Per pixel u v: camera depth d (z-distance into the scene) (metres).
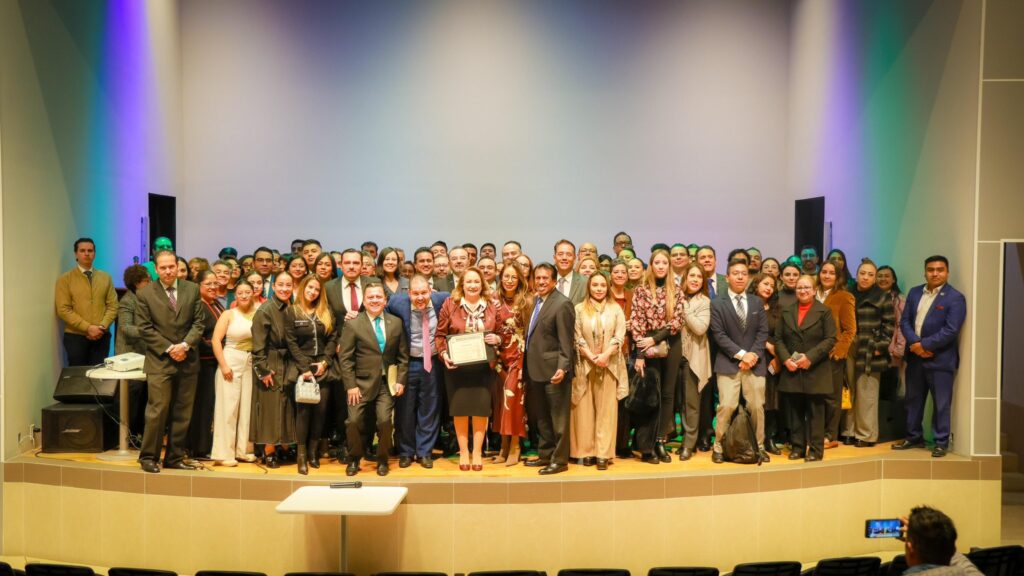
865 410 7.05
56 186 7.21
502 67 10.53
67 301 7.12
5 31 6.39
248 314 6.32
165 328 6.04
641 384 6.22
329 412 6.46
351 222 10.58
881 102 8.24
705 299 6.54
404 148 10.56
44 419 6.51
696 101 10.62
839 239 9.23
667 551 5.97
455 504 5.80
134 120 9.01
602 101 10.57
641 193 10.62
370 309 6.02
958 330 6.67
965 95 6.80
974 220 6.66
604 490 5.88
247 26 10.46
